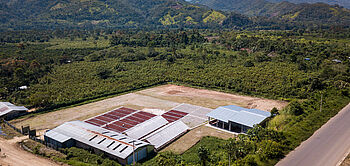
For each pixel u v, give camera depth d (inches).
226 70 4877.0
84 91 3873.0
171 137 2230.6
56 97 3558.1
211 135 2326.5
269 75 4328.3
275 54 5885.8
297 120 2385.6
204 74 4692.4
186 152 1996.8
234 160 1738.4
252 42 6894.7
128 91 4008.4
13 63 4936.0
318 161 1681.8
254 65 5162.4
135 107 3218.5
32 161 1867.6
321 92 3149.6
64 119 2815.0
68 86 4111.7
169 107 3191.4
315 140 1984.5
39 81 4441.4
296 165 1643.7
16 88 3991.1
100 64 5772.6
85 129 2235.5
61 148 2075.5
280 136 2007.9
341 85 3528.5
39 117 2893.7
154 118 2615.7
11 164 1820.9
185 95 3737.7
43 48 7367.1
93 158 1873.8
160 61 6038.4
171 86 4313.5
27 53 6363.2
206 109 3073.3
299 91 3447.3
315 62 5004.9
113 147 1907.0
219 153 1907.0
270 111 2898.6
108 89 3956.7
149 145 1973.4
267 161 1700.3
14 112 2906.0
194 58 5994.1
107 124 2591.0
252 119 2369.6
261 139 1957.4
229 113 2536.9
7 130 2503.7
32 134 2327.8
